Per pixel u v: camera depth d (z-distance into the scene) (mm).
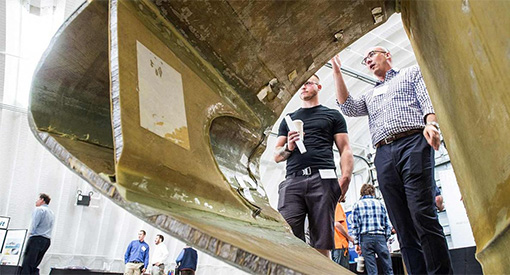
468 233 5348
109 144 671
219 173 699
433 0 710
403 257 1979
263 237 617
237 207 695
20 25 7828
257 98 959
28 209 8930
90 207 9703
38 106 592
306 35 938
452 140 806
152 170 503
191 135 650
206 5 729
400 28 8711
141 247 8984
